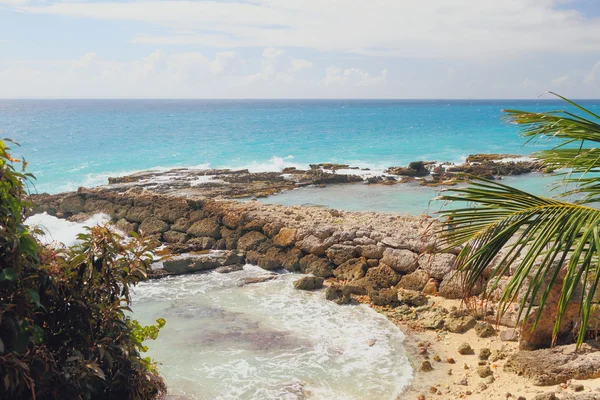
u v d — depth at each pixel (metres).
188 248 16.36
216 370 8.92
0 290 4.20
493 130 68.62
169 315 11.42
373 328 10.68
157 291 13.05
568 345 8.09
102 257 5.09
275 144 52.78
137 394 5.11
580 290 8.39
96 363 4.85
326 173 32.53
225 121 97.75
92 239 5.16
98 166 38.50
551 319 8.52
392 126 79.38
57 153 45.66
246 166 38.50
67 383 4.50
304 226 15.46
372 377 8.67
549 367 7.72
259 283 13.69
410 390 8.25
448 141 54.81
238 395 8.13
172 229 17.88
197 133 66.88
